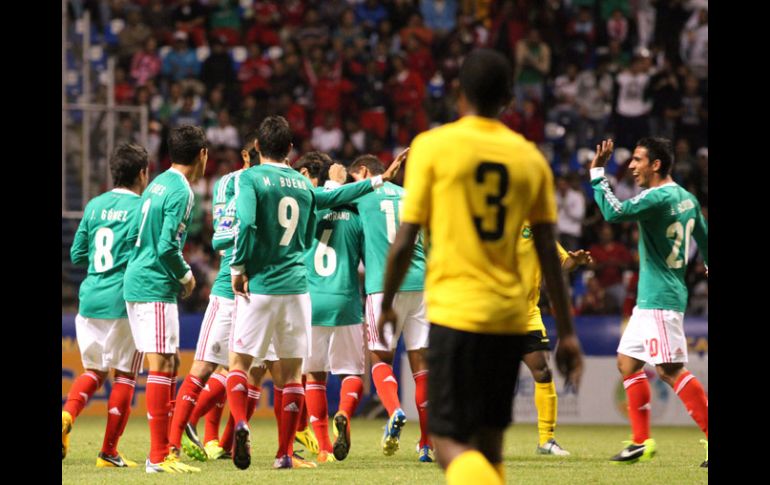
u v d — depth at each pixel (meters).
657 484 23.73
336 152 70.81
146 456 31.20
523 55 73.62
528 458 31.16
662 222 28.22
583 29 75.50
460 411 15.01
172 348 26.08
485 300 14.98
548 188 15.73
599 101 72.19
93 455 31.11
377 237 30.22
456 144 15.20
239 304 25.73
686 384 28.28
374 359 30.19
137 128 55.44
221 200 30.06
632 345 29.14
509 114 70.88
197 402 29.55
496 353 15.13
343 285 30.23
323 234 30.42
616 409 51.09
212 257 62.53
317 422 30.19
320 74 72.81
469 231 15.09
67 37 58.41
